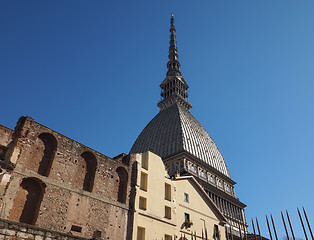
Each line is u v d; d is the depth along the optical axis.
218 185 108.25
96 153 36.19
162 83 151.75
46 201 28.80
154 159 44.59
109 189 35.78
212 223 49.19
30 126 30.47
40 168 30.17
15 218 26.47
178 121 115.38
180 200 45.50
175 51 165.12
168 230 40.34
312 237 16.58
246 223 105.62
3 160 27.67
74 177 32.62
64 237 25.80
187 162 98.88
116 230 33.88
